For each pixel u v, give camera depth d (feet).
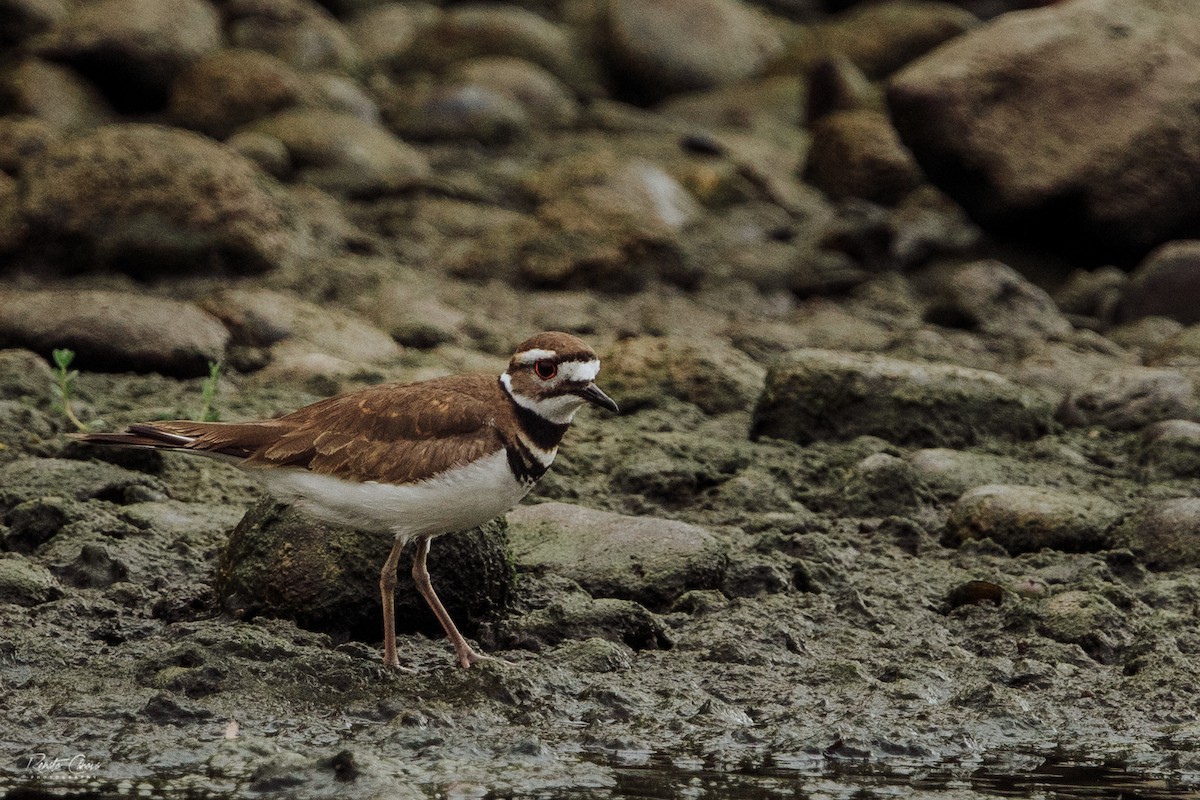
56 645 32.12
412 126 96.12
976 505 42.27
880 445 48.57
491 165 89.86
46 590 34.47
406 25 116.37
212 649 31.40
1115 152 72.08
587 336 62.49
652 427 50.90
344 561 33.60
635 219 71.41
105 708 29.37
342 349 56.95
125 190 65.72
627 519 38.83
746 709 31.63
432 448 30.76
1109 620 36.01
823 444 49.62
